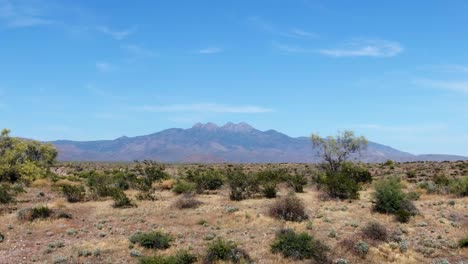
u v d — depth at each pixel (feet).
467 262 60.70
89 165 397.39
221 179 138.62
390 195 91.09
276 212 86.63
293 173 226.79
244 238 71.97
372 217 85.92
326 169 160.15
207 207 100.68
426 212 90.53
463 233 73.61
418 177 190.19
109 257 62.64
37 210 87.81
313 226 79.15
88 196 120.06
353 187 111.96
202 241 70.79
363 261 61.00
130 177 164.55
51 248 66.90
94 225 83.15
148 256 60.49
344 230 76.02
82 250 64.08
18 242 70.44
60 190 130.00
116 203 103.76
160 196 123.34
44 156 176.04
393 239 69.97
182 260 59.06
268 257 62.28
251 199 113.29
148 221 86.53
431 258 62.69
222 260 59.82
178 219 87.30
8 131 159.33
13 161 153.58
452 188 120.06
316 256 61.31
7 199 103.50
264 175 149.28
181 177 178.70
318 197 112.78
